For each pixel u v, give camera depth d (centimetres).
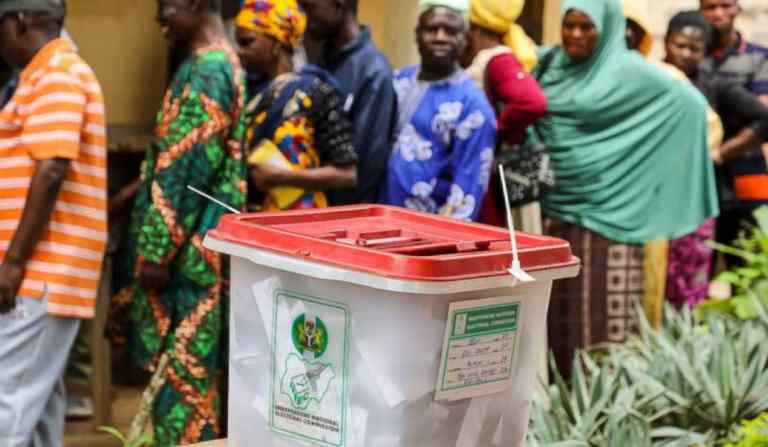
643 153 512
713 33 598
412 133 447
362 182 447
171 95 408
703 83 570
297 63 457
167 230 397
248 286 213
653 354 358
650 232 517
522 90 468
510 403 212
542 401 324
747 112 566
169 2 404
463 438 205
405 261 189
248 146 418
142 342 414
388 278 189
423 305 192
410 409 197
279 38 425
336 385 202
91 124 377
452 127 440
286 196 418
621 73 505
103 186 384
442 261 190
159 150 405
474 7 484
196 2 405
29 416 375
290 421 210
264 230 208
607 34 508
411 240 213
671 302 544
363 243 207
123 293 427
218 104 397
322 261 197
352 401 201
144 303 412
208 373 408
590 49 505
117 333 430
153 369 413
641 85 507
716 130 554
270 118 418
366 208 241
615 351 406
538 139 521
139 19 565
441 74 447
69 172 374
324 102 421
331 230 221
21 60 376
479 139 439
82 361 518
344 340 200
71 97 366
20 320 371
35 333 373
